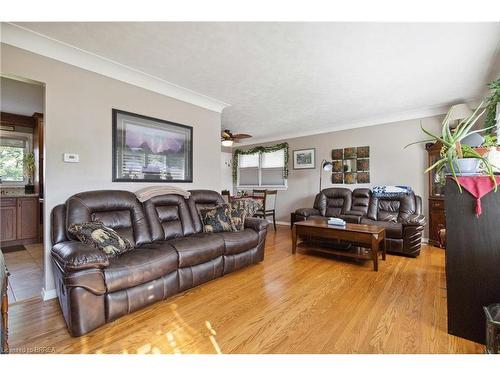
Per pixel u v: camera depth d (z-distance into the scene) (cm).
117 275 183
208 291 244
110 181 274
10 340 164
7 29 203
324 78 302
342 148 530
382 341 163
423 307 208
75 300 165
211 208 328
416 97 366
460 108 355
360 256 313
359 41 222
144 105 306
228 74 292
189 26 201
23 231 409
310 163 578
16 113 432
